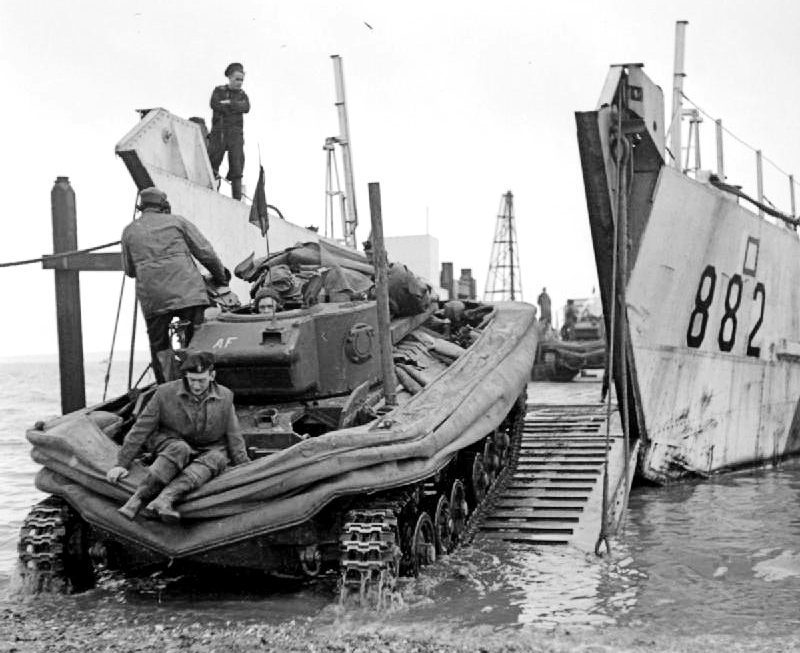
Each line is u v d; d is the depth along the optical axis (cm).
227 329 909
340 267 1026
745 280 1455
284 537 784
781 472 1502
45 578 816
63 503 830
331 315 914
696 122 1488
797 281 1650
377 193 855
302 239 1722
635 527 1068
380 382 960
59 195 1427
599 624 711
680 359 1320
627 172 1156
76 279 1455
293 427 910
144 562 844
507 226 5312
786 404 1627
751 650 641
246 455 802
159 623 729
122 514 759
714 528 1062
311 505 748
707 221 1323
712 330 1390
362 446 762
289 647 658
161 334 923
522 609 754
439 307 1235
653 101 1155
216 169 1577
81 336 1465
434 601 776
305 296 977
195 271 912
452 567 881
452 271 2677
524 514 1055
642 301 1214
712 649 645
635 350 1204
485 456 1064
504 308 1205
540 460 1223
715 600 778
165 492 758
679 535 1026
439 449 828
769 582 834
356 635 682
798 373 1675
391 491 809
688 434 1362
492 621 721
